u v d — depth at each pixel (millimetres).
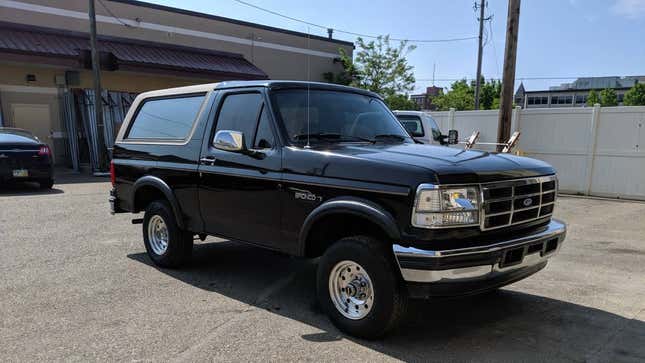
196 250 6633
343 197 3803
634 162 11945
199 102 5301
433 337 3930
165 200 5766
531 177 3992
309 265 5980
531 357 3600
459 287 3480
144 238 5984
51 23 18578
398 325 3816
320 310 4473
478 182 3570
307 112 4637
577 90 87062
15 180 11266
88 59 15781
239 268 5805
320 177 3971
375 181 3635
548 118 13203
